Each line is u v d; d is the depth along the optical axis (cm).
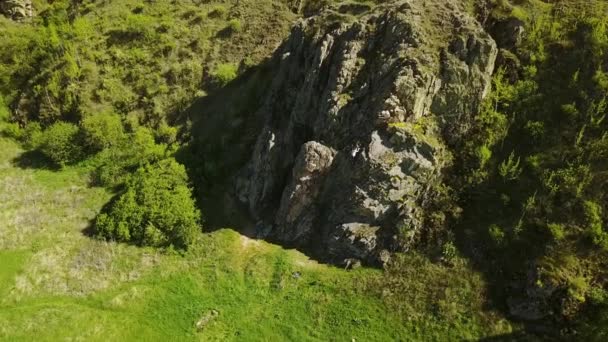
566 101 3391
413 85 3400
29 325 3177
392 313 3162
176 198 3947
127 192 4075
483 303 3039
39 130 5053
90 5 6078
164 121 4897
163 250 3778
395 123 3419
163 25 5538
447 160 3450
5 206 4159
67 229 3966
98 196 4316
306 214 3716
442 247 3288
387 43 3697
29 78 5469
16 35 5962
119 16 5844
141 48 5444
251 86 4775
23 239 3856
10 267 3616
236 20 5422
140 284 3544
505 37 3719
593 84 3356
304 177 3600
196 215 3922
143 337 3200
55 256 3719
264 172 3969
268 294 3441
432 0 3881
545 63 3556
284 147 3988
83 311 3325
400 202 3384
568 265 2928
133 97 5072
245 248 3766
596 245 2961
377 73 3609
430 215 3384
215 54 5269
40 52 5544
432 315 3089
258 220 3941
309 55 4088
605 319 2753
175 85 5084
